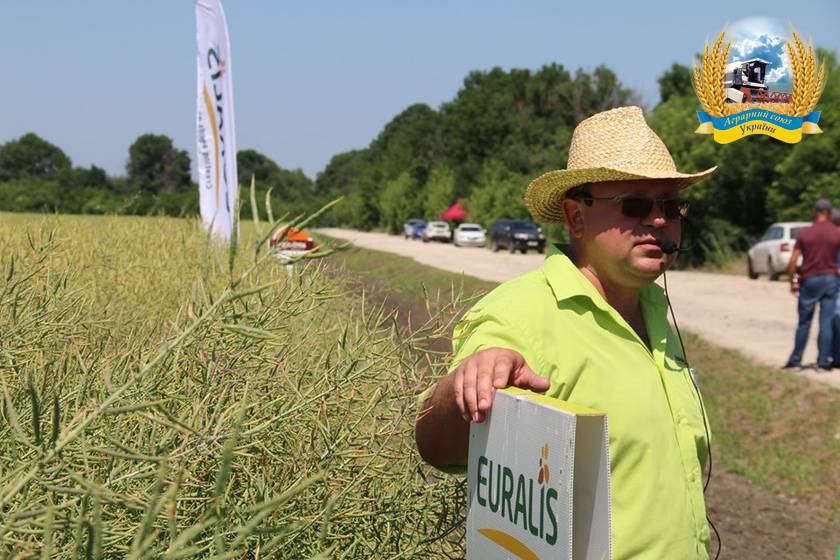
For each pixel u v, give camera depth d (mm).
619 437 1919
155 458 1092
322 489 1591
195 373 1537
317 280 1717
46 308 1965
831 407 8523
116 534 1278
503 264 29828
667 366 2123
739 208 30344
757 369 10492
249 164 70938
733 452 7824
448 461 1825
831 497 6570
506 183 56938
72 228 5258
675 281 24047
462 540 1968
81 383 1534
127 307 3324
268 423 1374
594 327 1983
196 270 4270
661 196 2080
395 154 98812
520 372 1656
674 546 1922
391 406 1861
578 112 70250
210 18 7395
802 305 10516
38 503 1221
